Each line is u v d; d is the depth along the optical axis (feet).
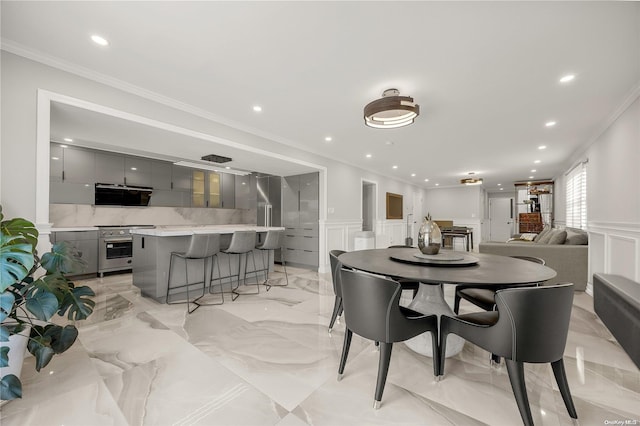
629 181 8.81
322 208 16.71
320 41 6.03
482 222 33.19
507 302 4.23
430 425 4.28
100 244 14.39
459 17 5.24
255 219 20.70
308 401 4.83
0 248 4.42
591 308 9.85
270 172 17.39
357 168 19.89
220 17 5.33
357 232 18.95
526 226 29.30
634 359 5.70
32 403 4.72
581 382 5.45
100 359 6.19
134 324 8.24
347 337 5.49
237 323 8.36
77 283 13.19
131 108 8.24
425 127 11.54
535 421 4.39
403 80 7.65
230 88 8.25
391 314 4.74
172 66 7.09
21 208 6.22
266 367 5.90
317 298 11.03
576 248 12.14
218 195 20.03
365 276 4.87
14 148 6.17
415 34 5.75
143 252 11.01
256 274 14.01
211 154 12.70
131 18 5.37
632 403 4.83
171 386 5.22
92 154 14.42
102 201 14.80
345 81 7.77
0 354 4.33
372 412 4.56
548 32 5.61
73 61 6.88
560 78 7.45
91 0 4.89
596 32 5.57
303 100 9.05
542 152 15.78
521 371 4.22
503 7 4.98
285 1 4.91
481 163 19.03
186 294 11.03
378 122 8.75
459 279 4.80
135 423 4.28
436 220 33.14
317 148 15.14
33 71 6.48
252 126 11.62
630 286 6.92
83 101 7.28
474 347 6.95
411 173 23.29
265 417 4.42
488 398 4.96
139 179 16.12
